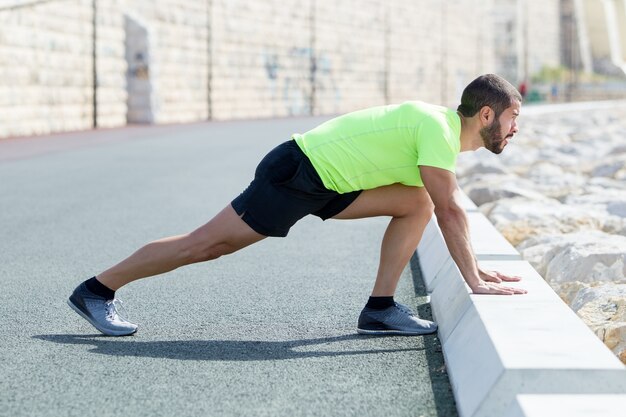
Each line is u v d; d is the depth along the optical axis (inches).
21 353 165.8
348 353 166.6
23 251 280.1
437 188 158.7
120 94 1048.2
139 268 172.7
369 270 251.8
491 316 148.2
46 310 201.3
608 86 2940.5
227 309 202.8
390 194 170.6
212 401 139.3
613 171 503.5
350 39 1781.5
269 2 1480.1
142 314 197.5
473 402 126.9
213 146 733.3
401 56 2026.3
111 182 472.4
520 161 629.0
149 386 146.5
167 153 660.7
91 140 783.7
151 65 1088.8
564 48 3366.1
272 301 211.6
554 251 239.9
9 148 685.9
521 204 340.8
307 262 263.7
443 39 2293.3
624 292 190.1
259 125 1104.8
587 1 3489.2
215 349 168.9
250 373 153.7
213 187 452.4
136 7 1114.1
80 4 940.0
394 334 179.5
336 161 162.1
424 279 235.1
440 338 173.5
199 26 1259.2
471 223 263.7
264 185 162.9
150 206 383.6
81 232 316.5
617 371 121.0
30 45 836.0
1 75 784.9
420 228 175.6
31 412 134.5
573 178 470.6
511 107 160.1
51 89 884.0
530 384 122.0
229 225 165.8
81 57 948.6
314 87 1644.9
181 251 169.0
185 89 1222.3
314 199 164.4
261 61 1460.4
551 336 136.8
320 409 135.6
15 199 403.5
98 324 177.3
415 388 145.8
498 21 2812.5
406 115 161.8
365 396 141.7
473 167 530.6
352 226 336.5
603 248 229.8
